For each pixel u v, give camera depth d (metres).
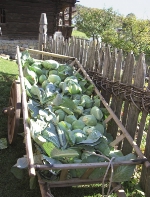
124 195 2.21
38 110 2.94
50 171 2.10
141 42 15.87
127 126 3.06
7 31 12.73
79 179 2.26
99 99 3.27
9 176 2.96
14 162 3.23
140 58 2.81
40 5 12.98
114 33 17.58
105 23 23.19
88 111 3.19
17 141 3.71
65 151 2.18
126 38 16.55
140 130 2.84
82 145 2.44
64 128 2.61
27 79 3.60
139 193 2.78
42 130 2.48
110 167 2.11
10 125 3.67
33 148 2.56
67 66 4.04
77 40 4.80
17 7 12.61
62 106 3.08
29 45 13.23
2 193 2.70
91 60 4.12
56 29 13.52
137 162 2.12
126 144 3.02
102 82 3.60
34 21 13.12
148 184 2.67
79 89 3.43
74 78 3.64
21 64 3.75
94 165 2.01
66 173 2.12
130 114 2.98
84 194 2.75
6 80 6.55
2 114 4.48
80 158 2.41
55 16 13.35
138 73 2.86
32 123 2.41
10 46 12.83
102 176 2.21
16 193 2.71
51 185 2.20
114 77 3.38
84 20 24.14
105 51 3.58
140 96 2.79
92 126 2.79
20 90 3.25
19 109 3.19
